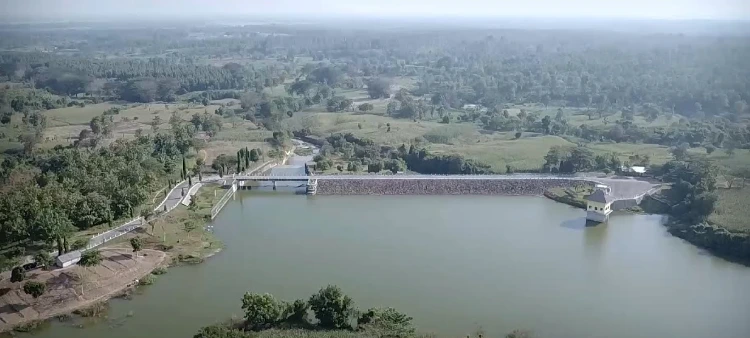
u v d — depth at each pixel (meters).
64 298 132.38
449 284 147.00
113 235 167.25
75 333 121.75
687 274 156.38
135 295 139.12
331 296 122.25
